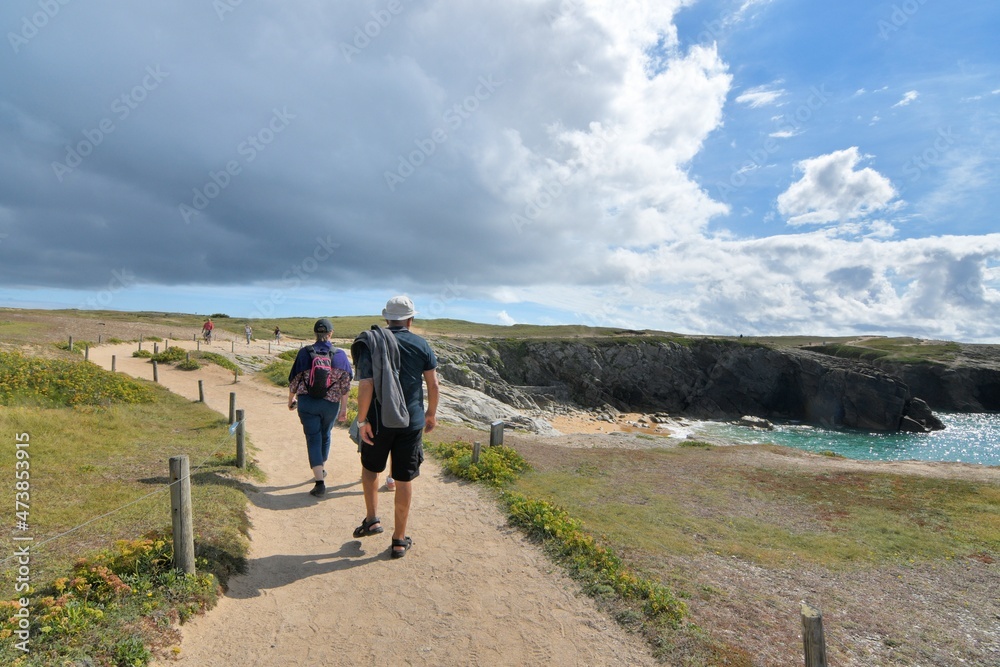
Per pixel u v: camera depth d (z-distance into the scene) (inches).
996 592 332.2
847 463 804.0
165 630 154.3
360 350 204.4
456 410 1529.3
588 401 2773.1
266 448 448.5
